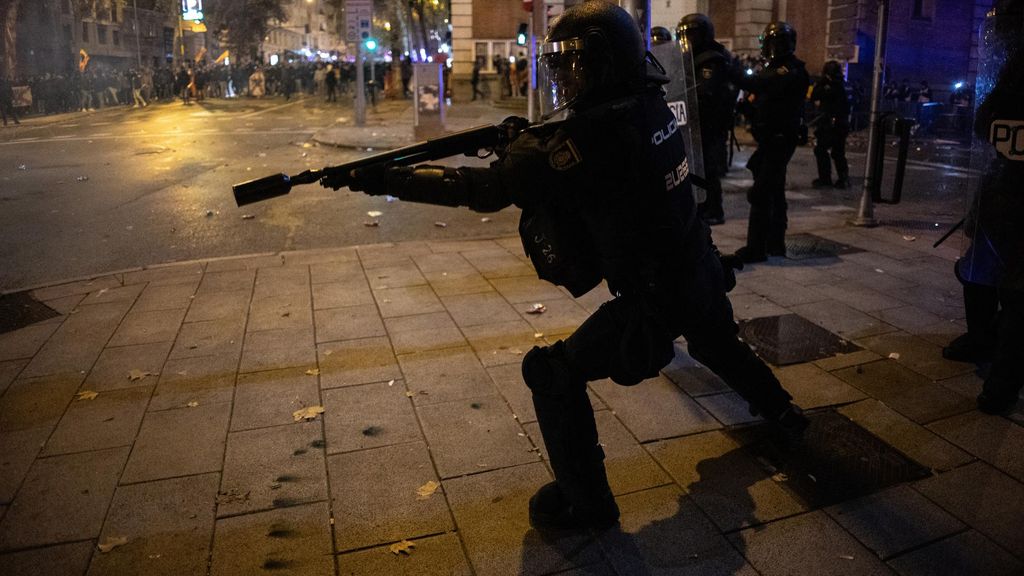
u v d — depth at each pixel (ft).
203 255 22.63
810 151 51.62
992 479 9.52
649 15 16.67
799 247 21.53
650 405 11.71
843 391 12.10
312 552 8.34
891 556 8.09
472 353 13.92
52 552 8.41
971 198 11.10
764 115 18.75
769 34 18.57
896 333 14.60
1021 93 9.75
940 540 8.34
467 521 8.84
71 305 17.17
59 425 11.40
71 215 28.66
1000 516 8.76
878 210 27.96
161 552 8.38
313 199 31.63
